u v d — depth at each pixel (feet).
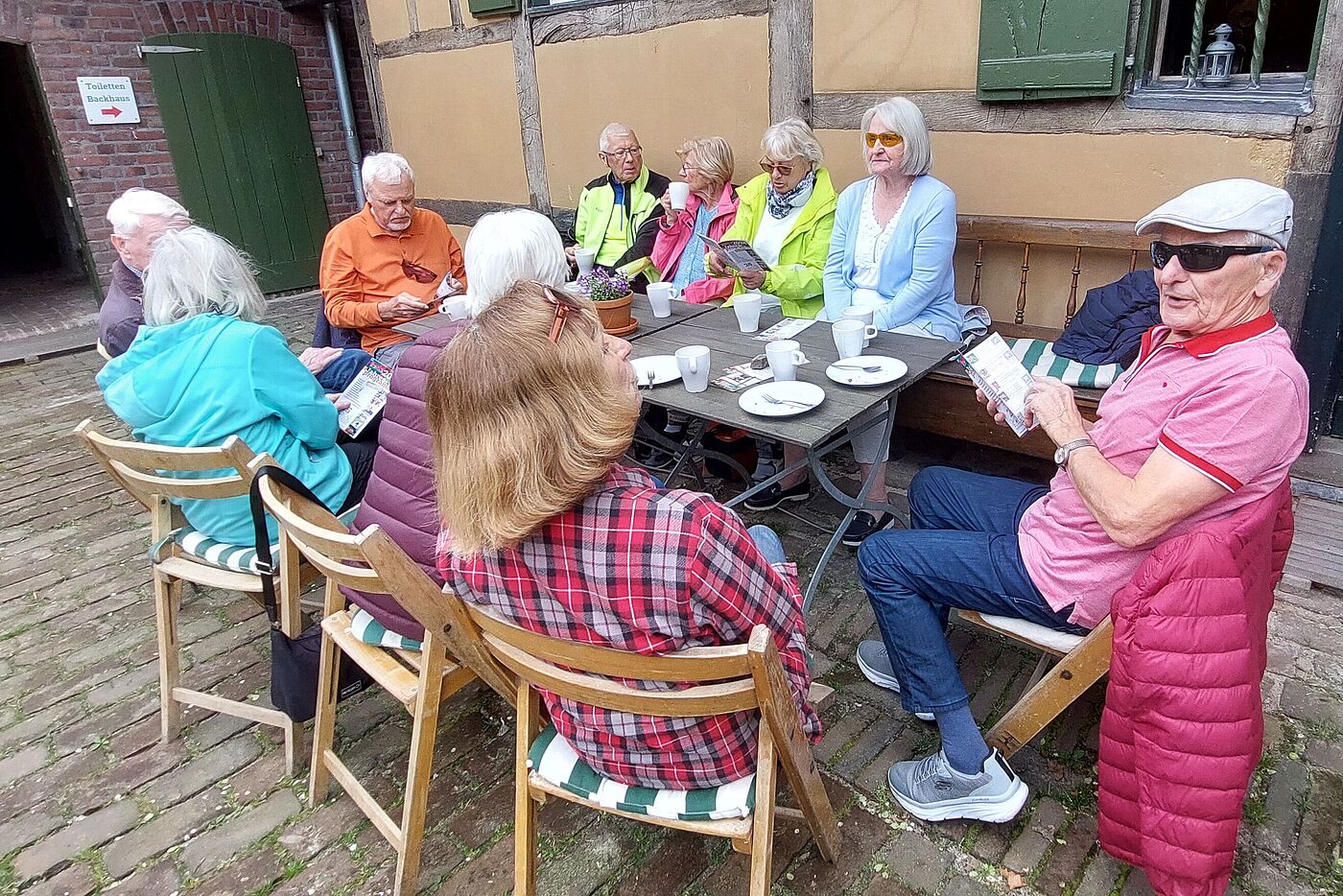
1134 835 4.51
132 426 6.61
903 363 7.15
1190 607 4.09
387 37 18.51
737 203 11.76
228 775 6.52
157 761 6.70
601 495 3.50
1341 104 7.76
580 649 3.74
